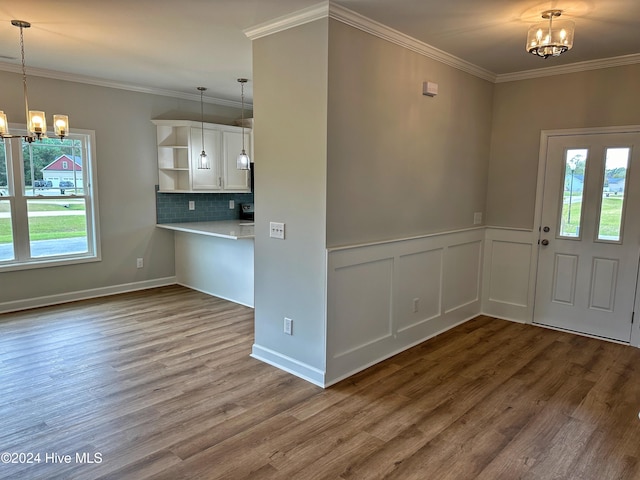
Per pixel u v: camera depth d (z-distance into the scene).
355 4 2.72
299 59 2.98
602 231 4.04
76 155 5.08
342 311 3.16
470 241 4.50
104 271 5.38
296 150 3.08
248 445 2.39
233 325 4.36
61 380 3.13
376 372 3.33
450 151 4.07
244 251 5.00
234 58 4.08
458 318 4.47
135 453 2.31
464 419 2.68
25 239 4.77
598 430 2.57
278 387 3.06
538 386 3.12
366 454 2.32
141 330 4.19
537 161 4.34
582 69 3.99
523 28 3.13
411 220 3.71
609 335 4.06
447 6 2.73
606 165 3.96
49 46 3.72
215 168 6.00
